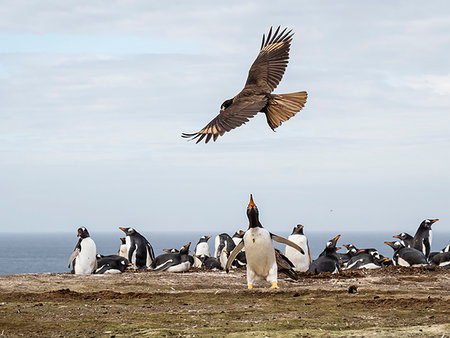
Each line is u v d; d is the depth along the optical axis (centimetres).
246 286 1605
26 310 1170
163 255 2183
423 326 975
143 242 2453
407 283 1677
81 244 2052
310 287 1562
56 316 1110
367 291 1476
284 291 1457
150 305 1249
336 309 1184
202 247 2775
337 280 1731
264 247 1472
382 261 2445
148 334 936
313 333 923
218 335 923
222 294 1422
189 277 1805
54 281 1644
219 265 2308
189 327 1002
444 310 1158
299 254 2008
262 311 1165
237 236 2616
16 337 936
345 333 917
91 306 1227
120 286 1589
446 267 2325
